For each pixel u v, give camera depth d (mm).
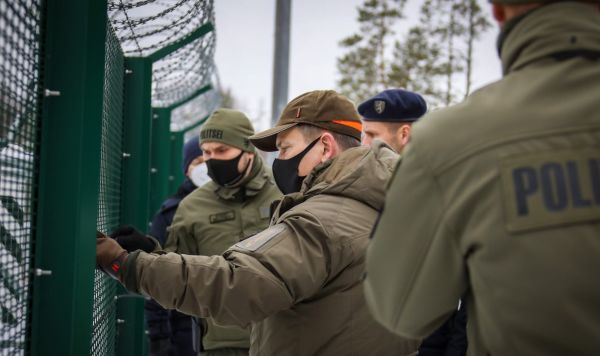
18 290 1081
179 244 2527
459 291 941
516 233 818
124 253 1354
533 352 818
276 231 1356
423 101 2719
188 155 3391
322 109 1635
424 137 940
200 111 5109
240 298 1265
